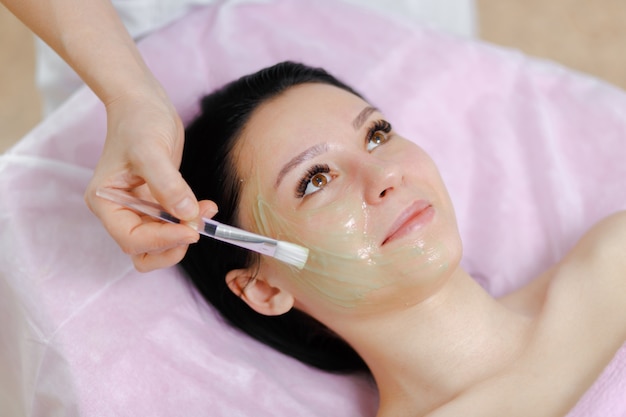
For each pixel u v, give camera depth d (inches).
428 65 54.7
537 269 49.4
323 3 56.2
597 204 50.1
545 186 50.8
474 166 52.9
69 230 42.7
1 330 42.0
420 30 56.3
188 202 30.4
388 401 41.7
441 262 36.0
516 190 51.4
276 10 55.2
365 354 41.5
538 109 53.5
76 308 40.6
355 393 44.6
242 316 44.1
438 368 39.5
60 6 35.5
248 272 40.8
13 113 76.7
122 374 39.5
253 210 38.5
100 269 41.9
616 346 38.2
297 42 53.6
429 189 37.8
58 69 52.4
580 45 81.4
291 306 40.7
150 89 34.6
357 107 39.2
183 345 41.8
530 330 40.1
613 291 40.4
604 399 34.5
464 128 53.9
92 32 35.5
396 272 36.1
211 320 44.0
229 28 53.0
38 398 40.4
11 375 42.8
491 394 37.8
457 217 51.1
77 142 46.0
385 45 55.1
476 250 50.3
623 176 50.4
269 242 32.3
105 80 34.6
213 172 40.0
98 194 31.9
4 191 43.0
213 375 41.6
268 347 45.1
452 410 37.6
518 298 44.7
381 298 37.4
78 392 38.7
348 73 53.3
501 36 82.8
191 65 50.8
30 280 40.7
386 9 60.4
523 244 49.9
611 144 51.8
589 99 53.6
